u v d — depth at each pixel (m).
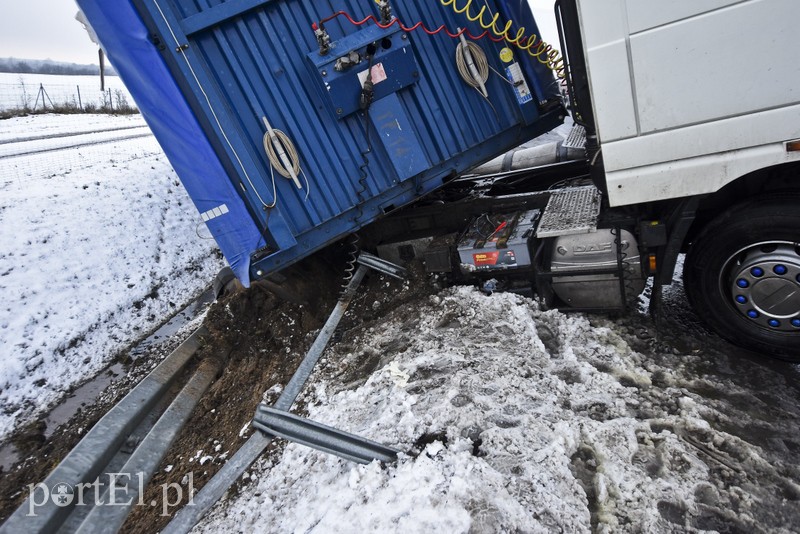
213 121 3.10
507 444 2.15
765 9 2.04
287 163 3.27
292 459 2.69
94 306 7.18
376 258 4.17
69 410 5.14
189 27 2.98
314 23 3.19
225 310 4.29
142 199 10.41
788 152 2.18
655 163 2.44
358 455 2.22
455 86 3.55
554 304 3.34
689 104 2.28
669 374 2.59
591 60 2.36
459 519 1.83
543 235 2.95
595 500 1.95
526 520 1.79
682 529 1.78
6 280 6.98
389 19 3.17
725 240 2.48
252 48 3.14
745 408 2.32
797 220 2.26
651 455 2.10
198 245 9.70
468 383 2.63
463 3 3.43
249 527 2.34
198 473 2.97
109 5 2.80
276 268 3.49
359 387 3.03
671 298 3.35
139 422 2.09
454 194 4.49
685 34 2.18
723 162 2.31
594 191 3.45
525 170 4.64
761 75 2.13
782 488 1.89
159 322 7.06
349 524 2.01
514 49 3.64
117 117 21.75
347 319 3.99
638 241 2.81
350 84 3.22
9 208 8.69
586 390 2.52
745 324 2.56
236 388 3.75
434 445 2.22
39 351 6.18
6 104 20.42
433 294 3.80
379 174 3.55
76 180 10.51
